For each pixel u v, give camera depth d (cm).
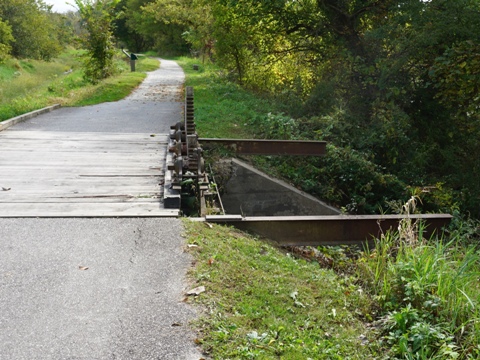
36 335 381
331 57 2003
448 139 1781
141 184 782
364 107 1772
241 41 2317
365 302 471
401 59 1597
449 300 438
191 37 3269
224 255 532
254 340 383
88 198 707
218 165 1131
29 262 503
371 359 385
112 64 2930
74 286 457
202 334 388
